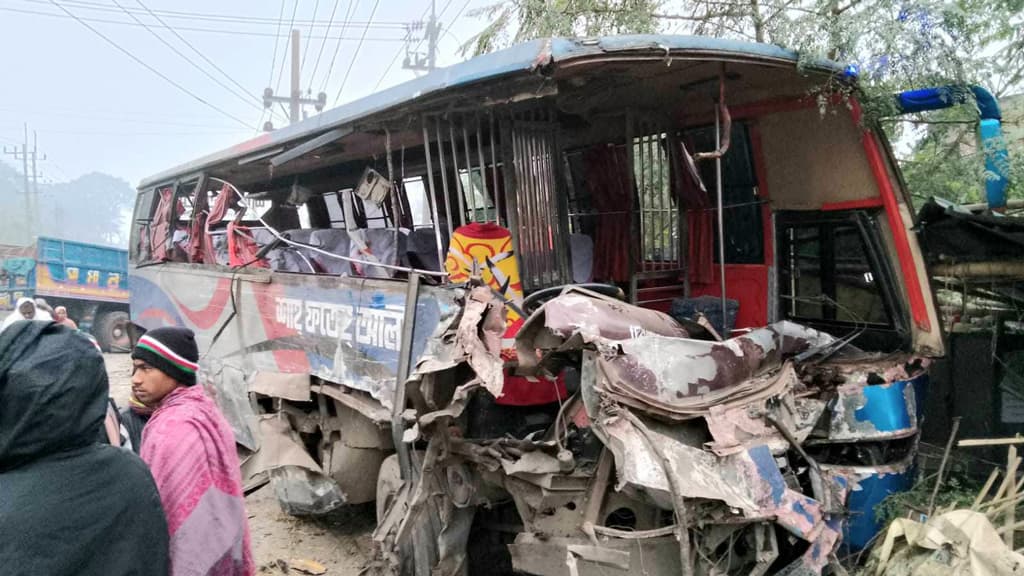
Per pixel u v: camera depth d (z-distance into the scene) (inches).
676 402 125.1
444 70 158.4
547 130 184.4
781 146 195.2
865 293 183.6
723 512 117.6
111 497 71.4
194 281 289.0
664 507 116.2
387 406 167.3
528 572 134.0
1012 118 193.9
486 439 145.0
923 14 162.7
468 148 183.5
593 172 229.3
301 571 192.7
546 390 157.1
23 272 595.2
